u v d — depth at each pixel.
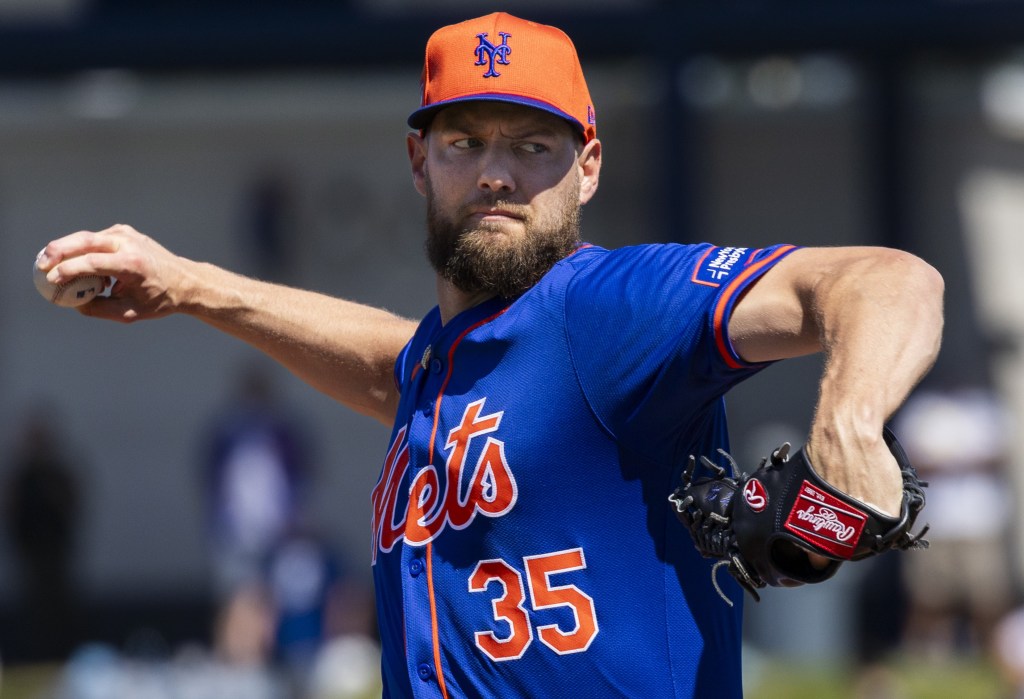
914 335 7.20
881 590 45.41
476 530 8.84
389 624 9.47
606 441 8.64
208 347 51.78
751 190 50.59
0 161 51.06
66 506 43.25
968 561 37.28
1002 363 49.41
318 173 51.28
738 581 7.88
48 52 39.53
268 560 35.25
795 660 36.03
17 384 51.44
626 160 49.06
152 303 11.09
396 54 39.75
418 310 51.16
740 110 50.44
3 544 49.72
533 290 9.00
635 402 8.51
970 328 49.41
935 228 49.41
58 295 10.70
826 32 39.38
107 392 51.62
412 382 9.77
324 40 39.34
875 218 49.59
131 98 50.78
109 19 42.53
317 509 51.03
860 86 49.88
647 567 8.73
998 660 30.08
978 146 49.56
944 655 37.06
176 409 51.69
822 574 7.61
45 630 42.72
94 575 51.31
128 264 10.78
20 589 49.28
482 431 8.88
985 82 49.44
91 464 51.59
